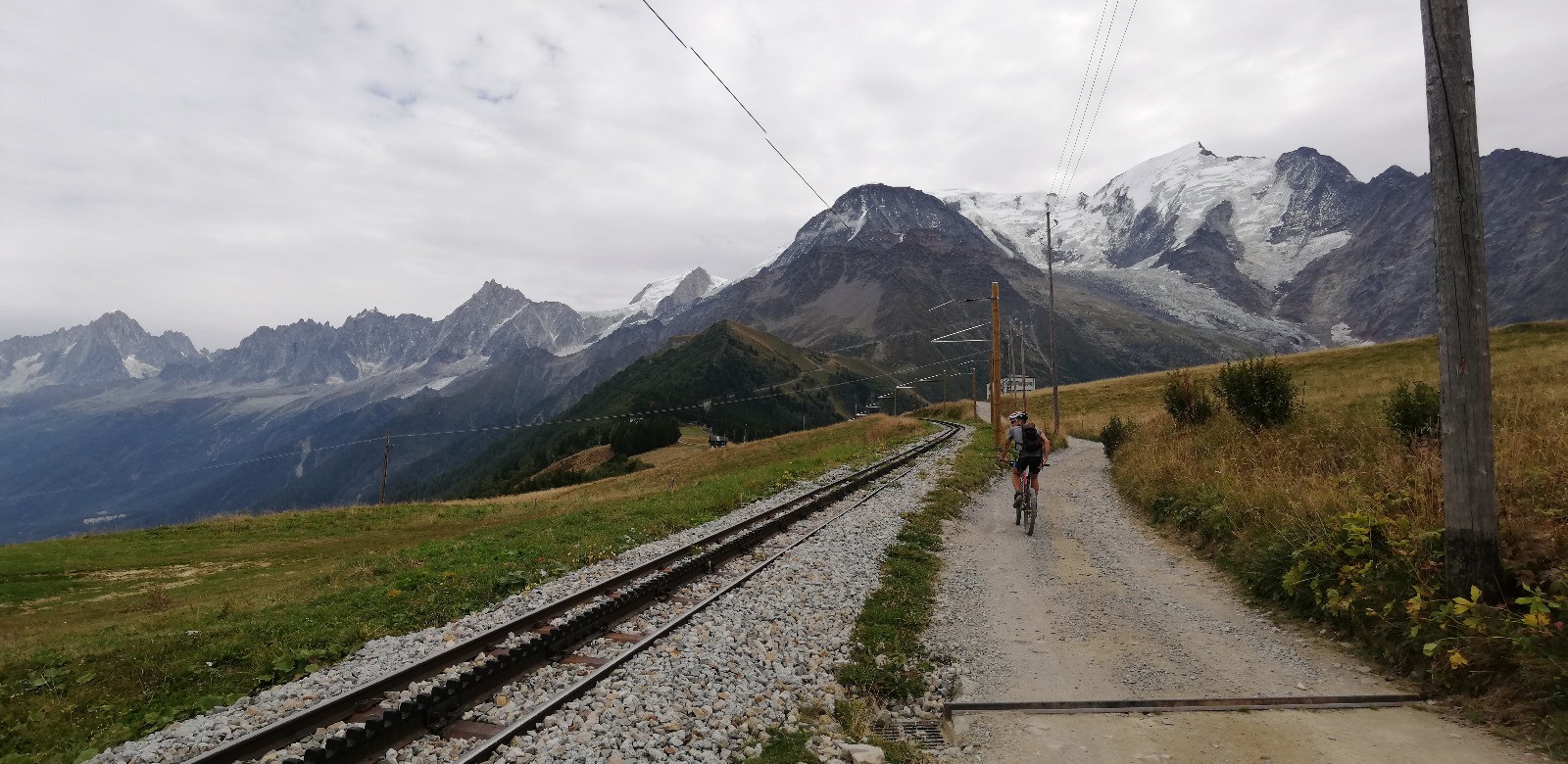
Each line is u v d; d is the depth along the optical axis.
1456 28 7.32
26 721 7.09
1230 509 13.14
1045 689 7.38
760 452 69.31
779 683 7.37
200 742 6.04
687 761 5.63
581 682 6.83
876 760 5.73
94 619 14.52
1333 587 8.80
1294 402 22.23
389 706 6.43
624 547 15.43
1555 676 5.86
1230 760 5.75
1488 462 7.20
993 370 42.69
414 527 32.88
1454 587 7.29
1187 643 8.59
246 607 12.43
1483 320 7.29
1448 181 7.41
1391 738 5.96
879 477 26.73
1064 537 15.50
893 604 10.20
